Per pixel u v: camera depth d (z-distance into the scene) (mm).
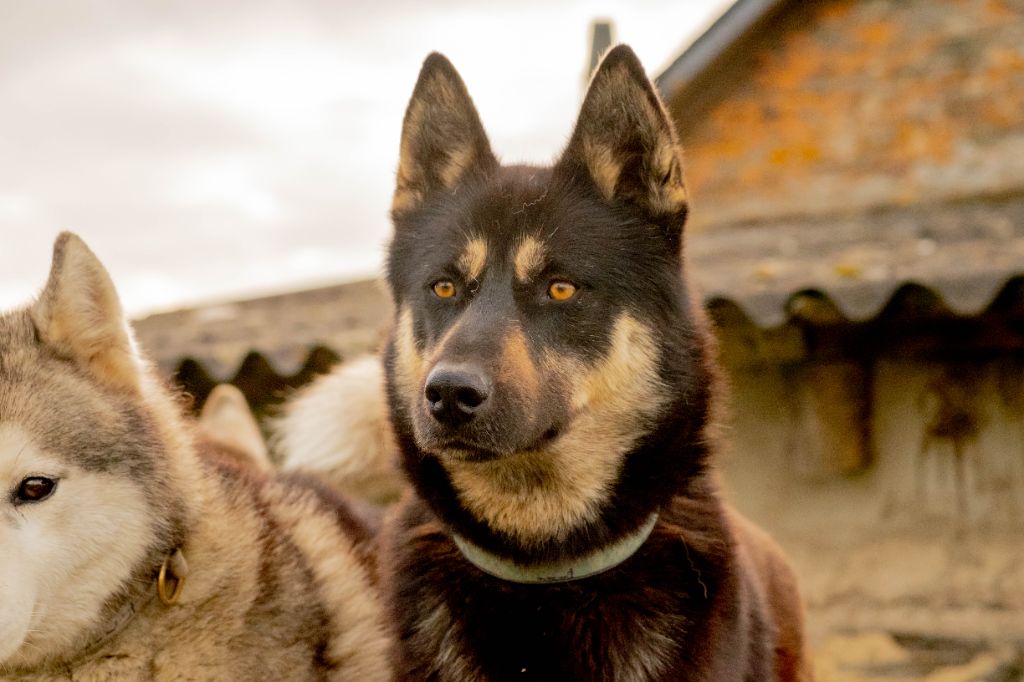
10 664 1013
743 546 1104
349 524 1217
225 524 1078
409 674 999
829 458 1664
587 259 1009
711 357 1060
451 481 1017
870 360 1680
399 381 1052
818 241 1800
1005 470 1630
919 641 1586
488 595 1000
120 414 1024
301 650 1064
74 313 1032
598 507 1001
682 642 976
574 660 978
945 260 1585
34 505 969
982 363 1645
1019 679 1534
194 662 1032
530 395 960
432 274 1034
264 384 1768
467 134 1103
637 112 1036
